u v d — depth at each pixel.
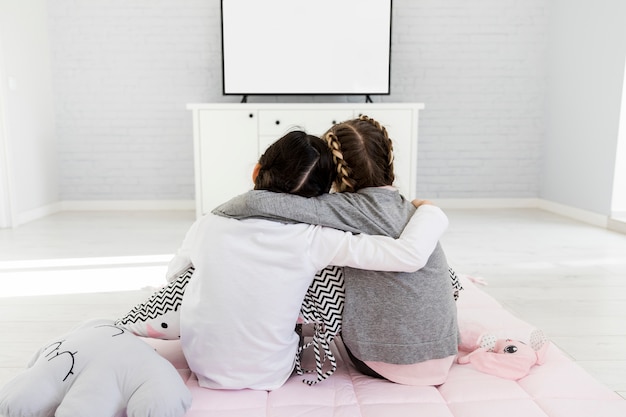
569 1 3.87
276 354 1.13
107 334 1.13
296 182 1.15
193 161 4.18
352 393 1.15
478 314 1.62
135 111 4.11
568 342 1.60
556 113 4.06
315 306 1.18
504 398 1.13
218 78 4.08
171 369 1.08
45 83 3.97
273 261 1.10
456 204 4.30
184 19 4.02
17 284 2.21
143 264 2.51
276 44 3.86
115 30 4.02
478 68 4.16
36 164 3.82
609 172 3.44
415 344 1.15
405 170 3.64
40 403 1.01
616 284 2.20
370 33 3.88
